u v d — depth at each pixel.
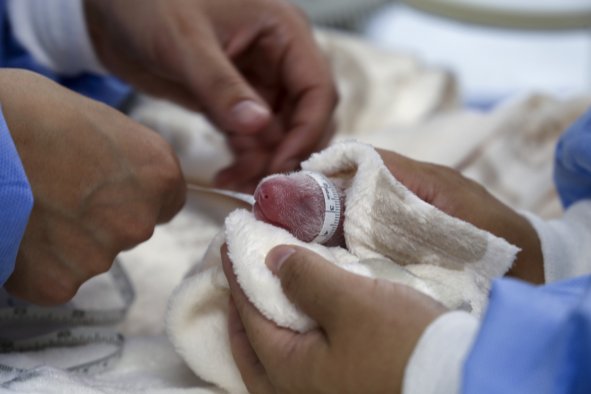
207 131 1.12
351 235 0.55
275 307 0.50
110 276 0.78
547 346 0.41
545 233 0.67
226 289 0.57
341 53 1.38
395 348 0.45
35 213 0.61
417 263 0.56
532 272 0.65
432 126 1.14
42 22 1.04
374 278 0.49
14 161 0.55
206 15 0.91
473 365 0.41
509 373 0.41
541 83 2.14
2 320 0.69
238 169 0.91
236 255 0.53
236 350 0.56
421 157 1.04
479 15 1.69
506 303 0.43
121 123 0.65
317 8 1.92
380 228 0.54
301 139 0.91
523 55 2.29
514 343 0.42
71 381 0.58
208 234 0.93
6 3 1.04
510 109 1.14
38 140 0.59
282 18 0.94
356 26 2.07
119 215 0.65
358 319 0.46
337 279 0.48
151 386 0.61
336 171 0.58
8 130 0.56
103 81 1.14
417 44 2.31
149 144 0.66
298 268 0.49
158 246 0.90
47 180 0.60
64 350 0.68
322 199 0.55
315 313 0.49
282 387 0.51
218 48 0.89
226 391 0.60
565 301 0.45
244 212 0.56
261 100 0.88
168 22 0.90
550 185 1.01
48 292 0.65
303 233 0.55
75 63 1.07
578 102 1.14
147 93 1.06
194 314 0.59
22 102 0.59
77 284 0.66
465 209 0.65
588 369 0.40
